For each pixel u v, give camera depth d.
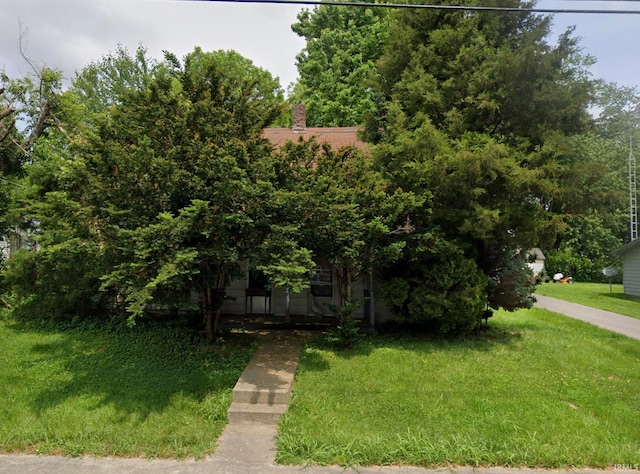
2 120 11.88
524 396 6.00
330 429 4.85
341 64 21.78
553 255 32.31
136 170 5.98
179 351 7.73
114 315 9.66
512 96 8.55
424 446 4.42
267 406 5.39
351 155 8.47
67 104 12.59
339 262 7.67
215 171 6.09
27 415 5.19
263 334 9.12
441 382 6.46
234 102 7.37
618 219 31.12
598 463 4.26
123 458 4.27
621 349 8.91
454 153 7.98
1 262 11.39
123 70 22.62
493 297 9.51
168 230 5.64
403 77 9.60
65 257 7.96
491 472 4.09
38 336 8.62
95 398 5.71
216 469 4.07
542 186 7.84
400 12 10.39
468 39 9.19
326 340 8.59
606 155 29.81
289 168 7.21
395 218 8.01
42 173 10.37
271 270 6.01
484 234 8.13
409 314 9.14
